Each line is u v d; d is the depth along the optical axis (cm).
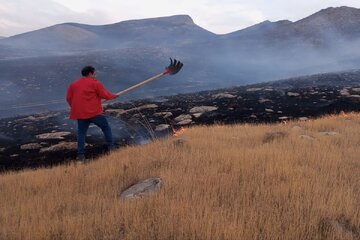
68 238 435
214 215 456
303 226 429
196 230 422
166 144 974
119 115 1984
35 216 506
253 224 433
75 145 1373
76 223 463
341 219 468
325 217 466
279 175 613
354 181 608
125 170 743
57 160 1202
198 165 731
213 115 1862
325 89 2506
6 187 723
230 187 579
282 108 1952
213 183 599
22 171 1020
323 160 717
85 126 941
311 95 2288
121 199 594
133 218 472
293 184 554
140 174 712
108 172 736
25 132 1744
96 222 475
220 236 410
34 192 691
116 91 3488
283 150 799
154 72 4359
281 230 425
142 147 982
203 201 515
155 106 2208
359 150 842
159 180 636
